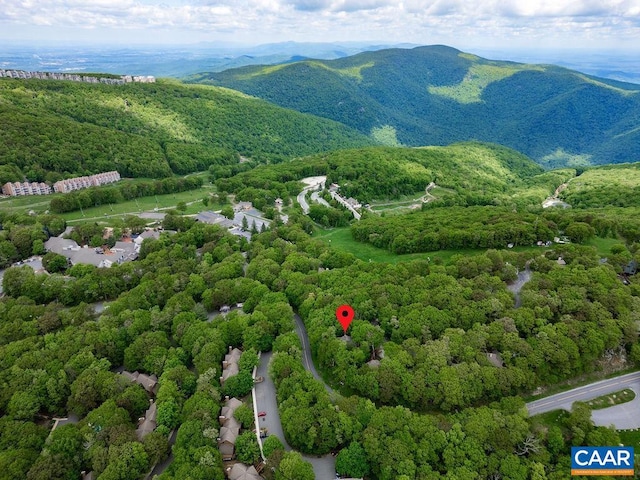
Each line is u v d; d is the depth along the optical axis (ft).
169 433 358.43
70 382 409.69
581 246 574.56
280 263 631.56
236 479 310.24
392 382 371.97
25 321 494.18
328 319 455.22
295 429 338.13
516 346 393.29
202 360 416.87
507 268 519.60
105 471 312.50
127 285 600.39
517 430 325.42
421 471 303.07
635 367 414.62
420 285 494.18
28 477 314.96
